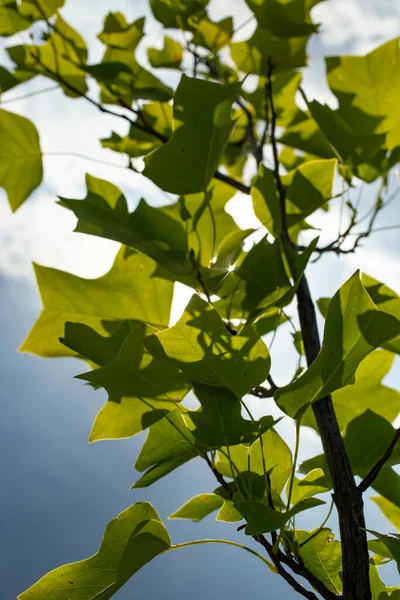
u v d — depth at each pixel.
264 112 1.47
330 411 1.00
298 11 1.28
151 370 0.98
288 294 1.04
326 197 1.19
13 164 1.33
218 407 0.97
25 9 1.40
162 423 1.03
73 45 1.40
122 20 1.42
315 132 1.37
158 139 1.38
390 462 1.04
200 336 0.94
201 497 1.10
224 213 1.24
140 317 1.17
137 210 1.13
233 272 1.08
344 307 0.92
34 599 0.96
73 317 1.16
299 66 1.34
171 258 1.10
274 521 0.88
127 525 0.98
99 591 0.96
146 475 1.04
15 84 1.39
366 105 1.26
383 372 1.20
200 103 1.06
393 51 1.26
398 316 1.13
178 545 0.95
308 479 1.03
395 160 1.24
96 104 1.33
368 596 0.92
